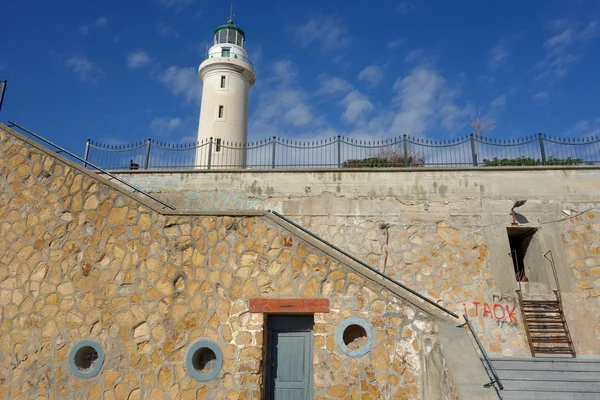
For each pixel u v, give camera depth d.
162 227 8.08
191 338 7.47
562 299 11.09
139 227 8.12
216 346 7.38
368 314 7.33
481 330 10.93
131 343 7.53
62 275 8.03
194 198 13.20
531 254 12.12
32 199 8.53
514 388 7.59
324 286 7.54
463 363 6.22
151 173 13.63
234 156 17.02
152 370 7.36
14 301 8.01
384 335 7.21
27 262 8.20
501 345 10.71
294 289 7.57
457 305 11.25
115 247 8.06
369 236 12.18
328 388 7.02
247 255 7.82
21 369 7.62
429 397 6.71
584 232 11.74
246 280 7.70
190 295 7.70
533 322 10.84
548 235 11.78
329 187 12.80
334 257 7.65
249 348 7.33
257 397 7.07
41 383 7.50
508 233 12.41
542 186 12.22
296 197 12.83
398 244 12.02
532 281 11.92
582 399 7.20
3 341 7.80
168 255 7.93
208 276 7.77
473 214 12.12
